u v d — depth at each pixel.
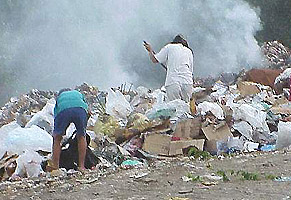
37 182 7.96
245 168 8.02
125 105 12.59
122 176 7.85
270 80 19.00
